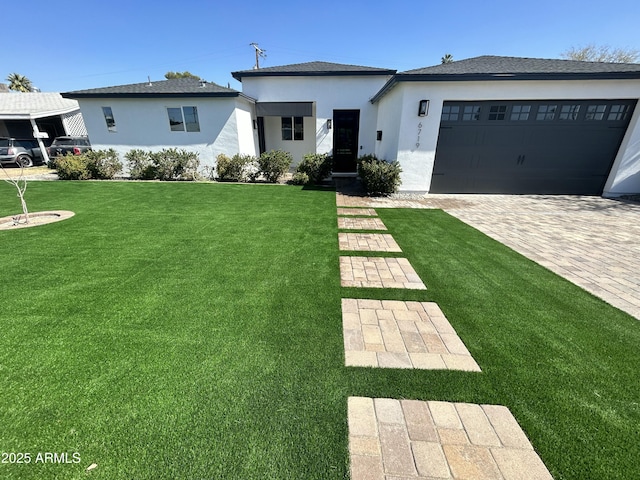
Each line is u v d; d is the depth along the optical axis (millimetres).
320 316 3320
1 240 5469
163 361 2582
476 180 10344
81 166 12656
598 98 9000
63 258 4723
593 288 4059
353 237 5992
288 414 2115
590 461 1819
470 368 2598
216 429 1988
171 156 12844
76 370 2463
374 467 1776
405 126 9602
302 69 13922
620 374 2547
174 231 6141
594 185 10188
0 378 2369
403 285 4074
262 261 4742
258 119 15484
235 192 10383
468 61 10820
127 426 1996
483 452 1874
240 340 2885
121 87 13680
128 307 3398
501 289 4008
